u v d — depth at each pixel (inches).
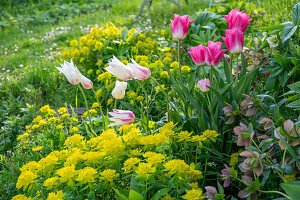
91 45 161.0
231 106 79.3
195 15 191.2
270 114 77.4
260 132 79.5
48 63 189.8
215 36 178.4
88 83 89.1
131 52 159.5
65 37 253.9
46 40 251.4
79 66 166.1
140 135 78.8
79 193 67.1
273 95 95.6
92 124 106.1
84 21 294.4
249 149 66.6
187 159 82.0
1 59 212.5
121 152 68.5
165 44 176.1
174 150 82.7
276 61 97.5
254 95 77.7
